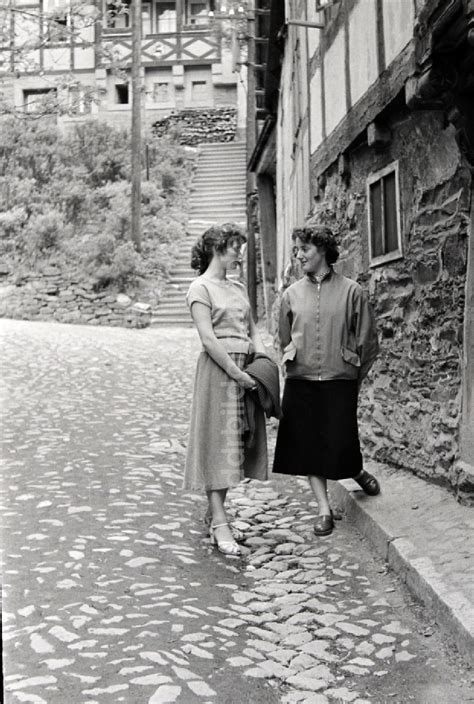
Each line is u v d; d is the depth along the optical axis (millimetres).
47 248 18453
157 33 30641
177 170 23281
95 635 3225
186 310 16625
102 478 5820
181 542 4492
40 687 2783
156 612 3488
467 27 3334
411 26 4625
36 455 6508
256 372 4363
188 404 8945
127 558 4172
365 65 5680
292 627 3393
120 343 13648
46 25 9570
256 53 15289
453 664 3033
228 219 20625
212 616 3475
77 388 9789
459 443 4500
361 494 4914
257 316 16859
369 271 6012
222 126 28828
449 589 3385
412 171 5102
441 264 4723
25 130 24125
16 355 12039
